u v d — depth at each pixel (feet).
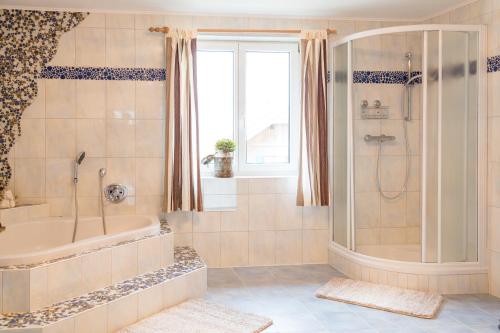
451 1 14.39
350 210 14.83
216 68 16.48
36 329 8.85
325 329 10.80
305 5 14.78
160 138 15.58
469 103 13.50
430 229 13.43
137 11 15.26
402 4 14.74
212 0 14.19
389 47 14.69
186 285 12.49
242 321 11.00
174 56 15.08
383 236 14.90
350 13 15.79
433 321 11.35
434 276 13.38
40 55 14.90
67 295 10.43
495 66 13.15
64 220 14.60
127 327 10.57
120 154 15.42
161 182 15.65
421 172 13.58
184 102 15.20
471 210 13.61
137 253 12.21
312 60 15.60
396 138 14.82
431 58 13.30
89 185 15.30
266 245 16.30
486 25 13.42
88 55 15.14
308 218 16.47
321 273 15.33
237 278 14.75
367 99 14.75
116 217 15.12
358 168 14.79
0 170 14.83
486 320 11.42
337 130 15.67
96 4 14.57
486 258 13.61
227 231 16.07
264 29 15.61
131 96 15.40
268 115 16.76
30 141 14.96
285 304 12.44
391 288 13.44
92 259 10.96
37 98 14.96
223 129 16.61
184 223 15.84
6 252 13.43
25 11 14.78
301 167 15.74
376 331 10.71
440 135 13.30
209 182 15.97
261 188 16.21
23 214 14.33
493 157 13.33
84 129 15.21
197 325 10.72
